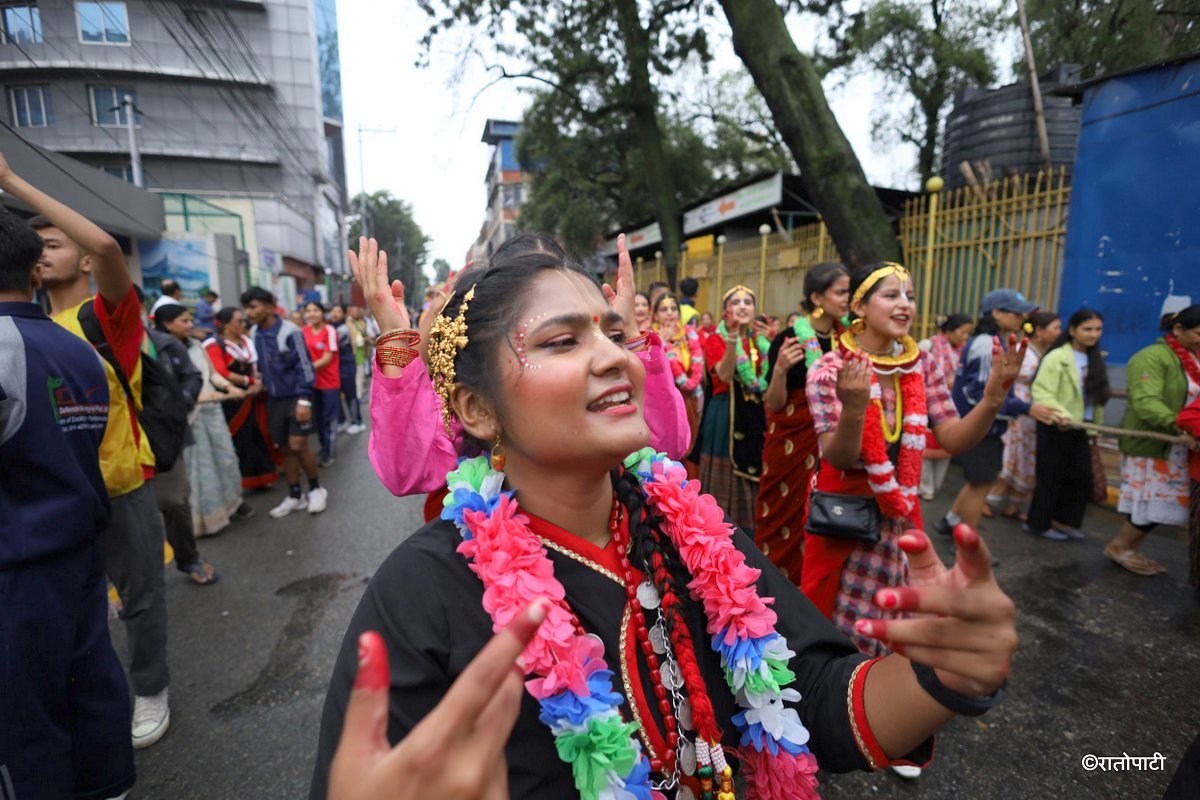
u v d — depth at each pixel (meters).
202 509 4.82
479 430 1.06
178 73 14.84
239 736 2.54
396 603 0.90
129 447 2.41
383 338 1.49
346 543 4.68
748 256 10.96
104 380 2.00
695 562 1.05
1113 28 7.81
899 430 2.34
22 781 1.66
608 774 0.83
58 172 8.48
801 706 1.06
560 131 18.12
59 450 1.75
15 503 1.67
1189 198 4.86
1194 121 4.81
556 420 0.93
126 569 2.47
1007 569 3.94
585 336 0.96
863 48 12.23
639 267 18.97
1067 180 6.88
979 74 11.50
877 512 2.33
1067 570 3.92
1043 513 4.41
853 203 7.25
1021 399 4.45
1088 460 4.32
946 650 0.75
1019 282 6.15
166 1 9.78
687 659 0.98
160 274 15.09
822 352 2.99
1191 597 3.55
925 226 7.11
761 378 3.71
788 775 0.97
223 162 24.47
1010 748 2.39
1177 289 4.95
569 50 14.01
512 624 0.57
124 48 13.59
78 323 2.32
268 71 22.83
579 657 0.88
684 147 19.09
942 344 4.93
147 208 13.98
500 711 0.57
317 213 31.67
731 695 1.07
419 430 1.48
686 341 4.48
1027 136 7.79
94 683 1.92
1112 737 2.45
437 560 0.95
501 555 0.90
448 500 1.03
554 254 1.11
